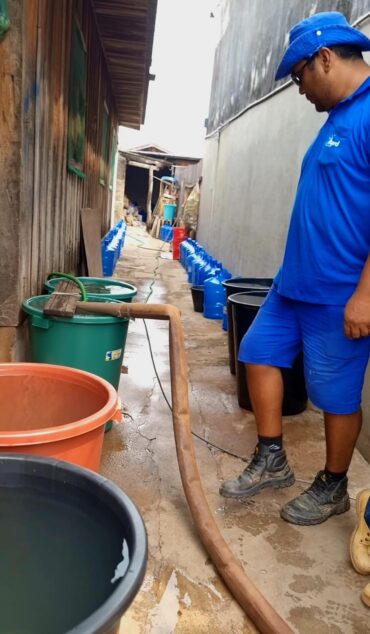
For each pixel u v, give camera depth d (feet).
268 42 19.02
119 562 3.15
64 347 7.93
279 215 15.25
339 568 6.17
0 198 8.06
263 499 7.47
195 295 20.07
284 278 6.81
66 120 12.60
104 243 27.55
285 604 5.57
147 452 8.48
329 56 5.99
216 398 11.19
